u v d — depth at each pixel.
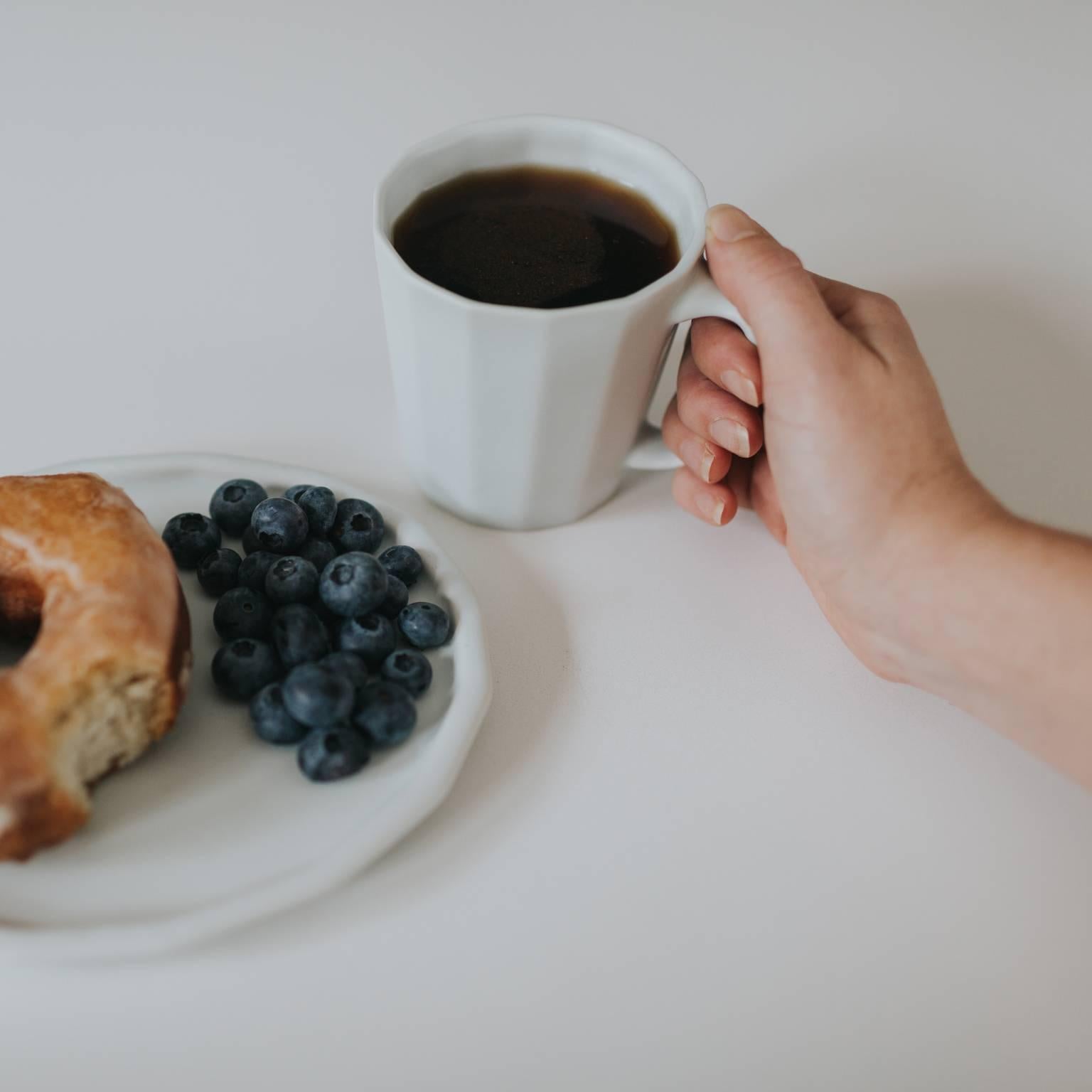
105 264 0.55
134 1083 0.37
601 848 0.41
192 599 0.45
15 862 0.38
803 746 0.44
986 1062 0.39
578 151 0.46
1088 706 0.39
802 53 0.68
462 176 0.46
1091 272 0.58
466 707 0.42
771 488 0.49
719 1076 0.38
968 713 0.45
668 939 0.40
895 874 0.42
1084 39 0.70
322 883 0.38
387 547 0.46
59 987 0.38
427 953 0.39
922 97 0.66
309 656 0.42
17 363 0.51
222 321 0.54
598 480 0.48
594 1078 0.38
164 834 0.39
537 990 0.39
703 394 0.46
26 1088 0.36
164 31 0.66
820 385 0.41
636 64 0.66
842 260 0.57
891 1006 0.39
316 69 0.64
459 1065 0.38
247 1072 0.37
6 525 0.41
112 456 0.47
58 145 0.60
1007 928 0.41
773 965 0.40
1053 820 0.43
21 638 0.43
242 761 0.41
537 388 0.43
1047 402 0.53
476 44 0.66
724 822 0.42
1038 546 0.40
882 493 0.42
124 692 0.39
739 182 0.60
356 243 0.57
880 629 0.43
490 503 0.47
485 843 0.41
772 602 0.48
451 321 0.41
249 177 0.59
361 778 0.41
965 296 0.57
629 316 0.41
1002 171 0.62
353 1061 0.37
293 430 0.50
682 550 0.49
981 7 0.71
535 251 0.44
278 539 0.44
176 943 0.37
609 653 0.46
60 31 0.65
